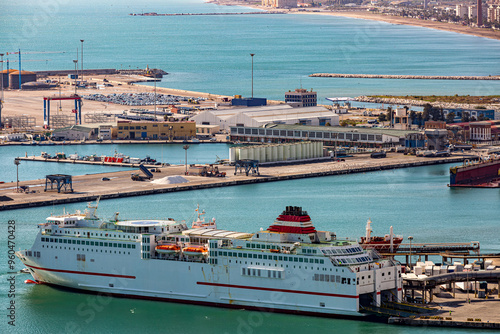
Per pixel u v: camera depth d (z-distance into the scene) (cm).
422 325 18938
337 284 19138
